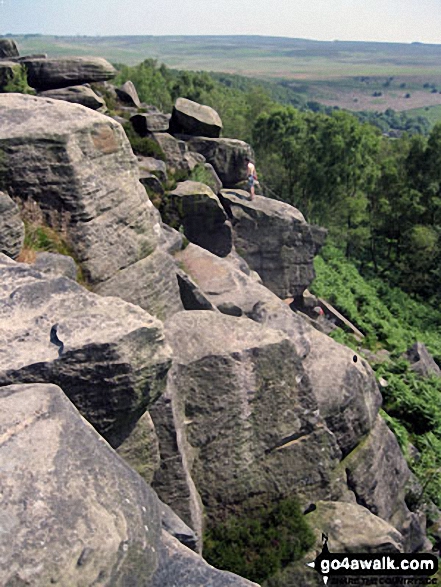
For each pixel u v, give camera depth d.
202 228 24.80
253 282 20.52
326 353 15.20
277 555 11.08
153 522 6.11
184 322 12.42
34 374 7.13
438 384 26.23
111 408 7.91
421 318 41.75
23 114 12.70
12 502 5.19
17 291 8.26
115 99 36.03
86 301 8.42
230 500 11.54
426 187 58.81
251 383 11.79
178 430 10.50
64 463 5.76
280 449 12.13
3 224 10.21
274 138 60.22
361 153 55.72
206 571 6.22
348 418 13.98
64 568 4.96
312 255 30.14
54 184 12.30
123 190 14.01
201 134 30.83
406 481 16.09
